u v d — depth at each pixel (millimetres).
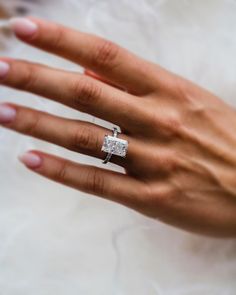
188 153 248
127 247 295
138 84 242
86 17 301
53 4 305
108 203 293
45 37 220
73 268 293
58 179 242
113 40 300
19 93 288
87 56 230
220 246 296
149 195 245
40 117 231
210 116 254
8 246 294
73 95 227
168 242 295
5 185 299
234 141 254
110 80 240
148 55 300
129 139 242
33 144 290
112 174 245
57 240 296
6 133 292
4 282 290
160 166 243
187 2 296
